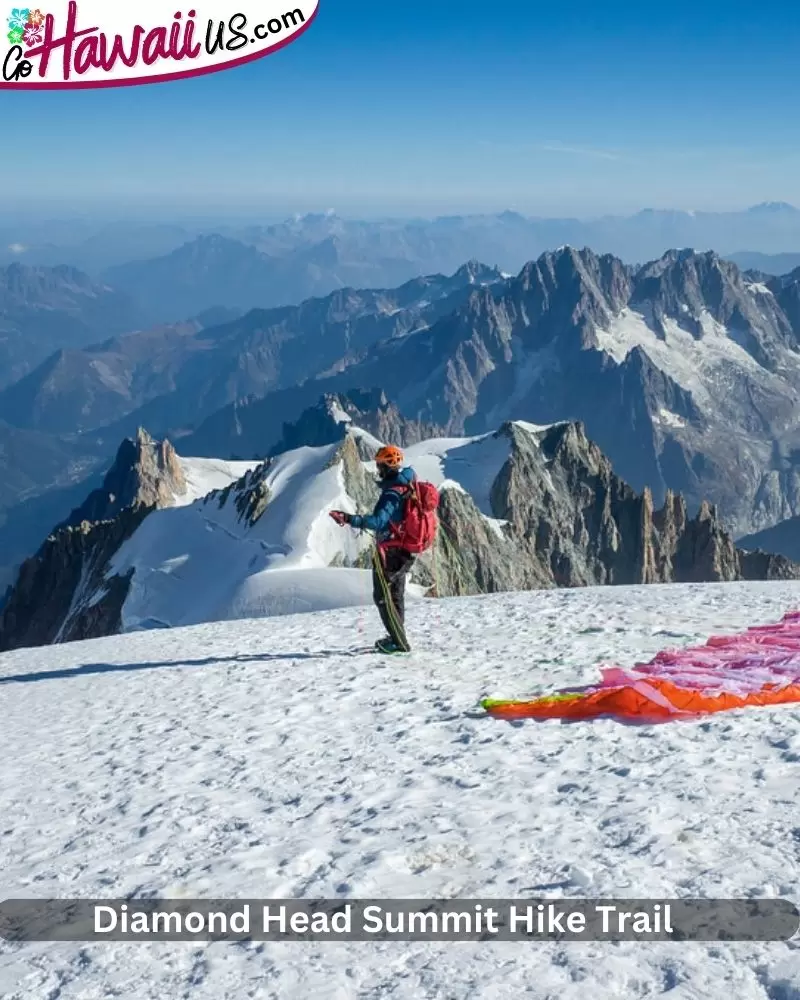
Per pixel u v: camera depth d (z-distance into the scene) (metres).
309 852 6.60
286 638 18.78
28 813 8.81
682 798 6.82
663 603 18.83
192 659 17.41
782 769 7.27
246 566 131.62
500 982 4.51
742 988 4.23
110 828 7.94
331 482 144.25
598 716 9.73
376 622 19.94
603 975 4.46
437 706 11.08
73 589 172.25
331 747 9.70
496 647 15.09
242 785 8.70
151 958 5.25
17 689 17.16
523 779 7.81
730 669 11.55
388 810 7.38
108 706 13.83
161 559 148.25
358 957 4.96
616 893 5.30
